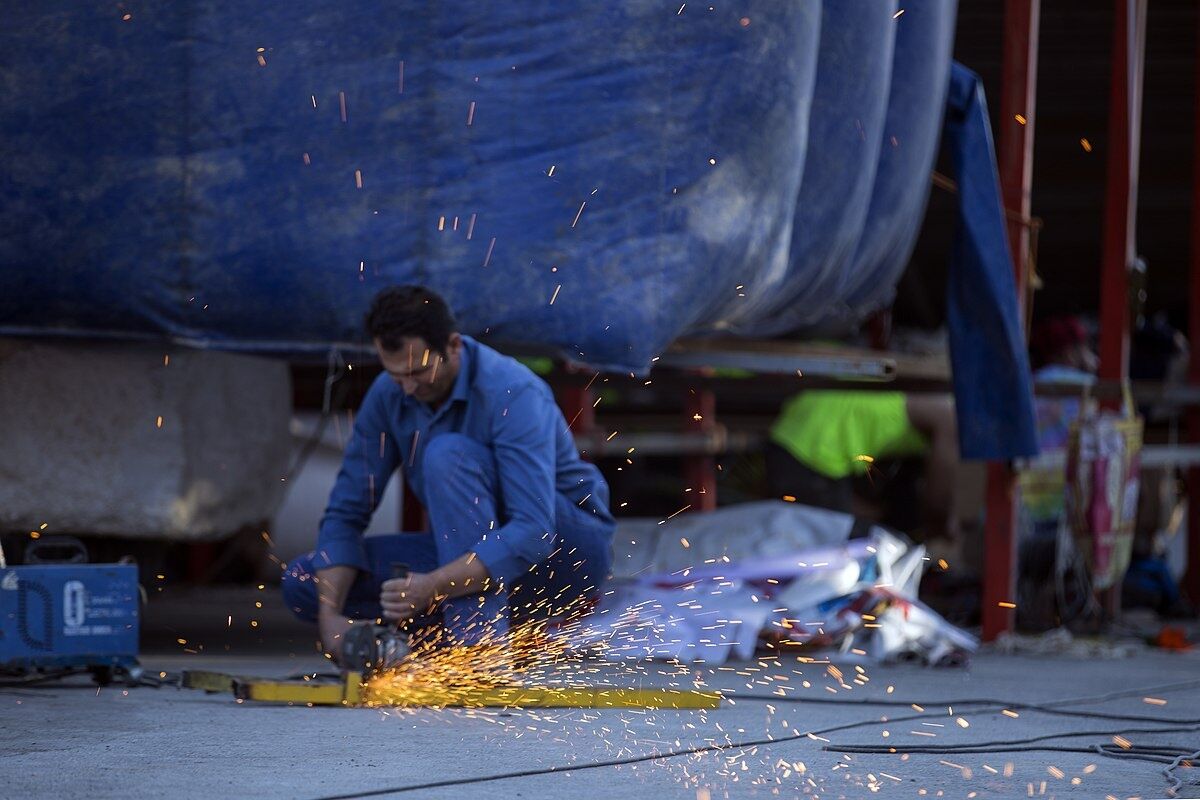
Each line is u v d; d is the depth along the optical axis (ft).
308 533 96.73
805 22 50.67
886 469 88.63
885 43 58.90
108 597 41.04
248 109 49.14
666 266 48.62
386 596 40.52
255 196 49.19
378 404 45.06
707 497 104.68
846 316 72.79
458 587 40.96
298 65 49.01
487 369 43.50
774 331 71.87
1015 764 31.63
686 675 48.01
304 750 30.91
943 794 27.81
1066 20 98.73
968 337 62.23
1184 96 110.52
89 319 50.14
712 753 32.01
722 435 105.91
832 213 57.67
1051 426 71.10
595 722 36.40
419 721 35.76
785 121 50.49
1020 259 64.80
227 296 49.55
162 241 49.37
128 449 51.93
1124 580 88.02
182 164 49.32
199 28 49.03
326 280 49.19
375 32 48.85
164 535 52.16
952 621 75.46
